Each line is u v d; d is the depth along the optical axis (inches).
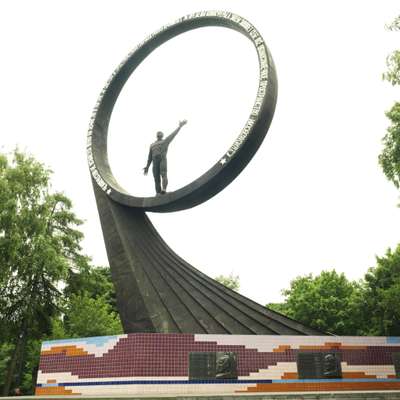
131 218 672.4
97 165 706.2
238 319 590.9
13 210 927.7
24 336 1072.8
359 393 463.5
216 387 507.2
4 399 488.4
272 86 622.5
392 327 1316.4
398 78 665.6
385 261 1291.8
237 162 599.8
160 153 686.5
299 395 449.7
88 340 538.9
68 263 1098.1
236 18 677.9
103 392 501.0
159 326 577.6
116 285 628.7
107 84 764.0
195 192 609.0
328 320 1539.1
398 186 703.7
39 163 1018.1
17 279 988.6
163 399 422.3
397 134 687.7
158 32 750.5
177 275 633.6
